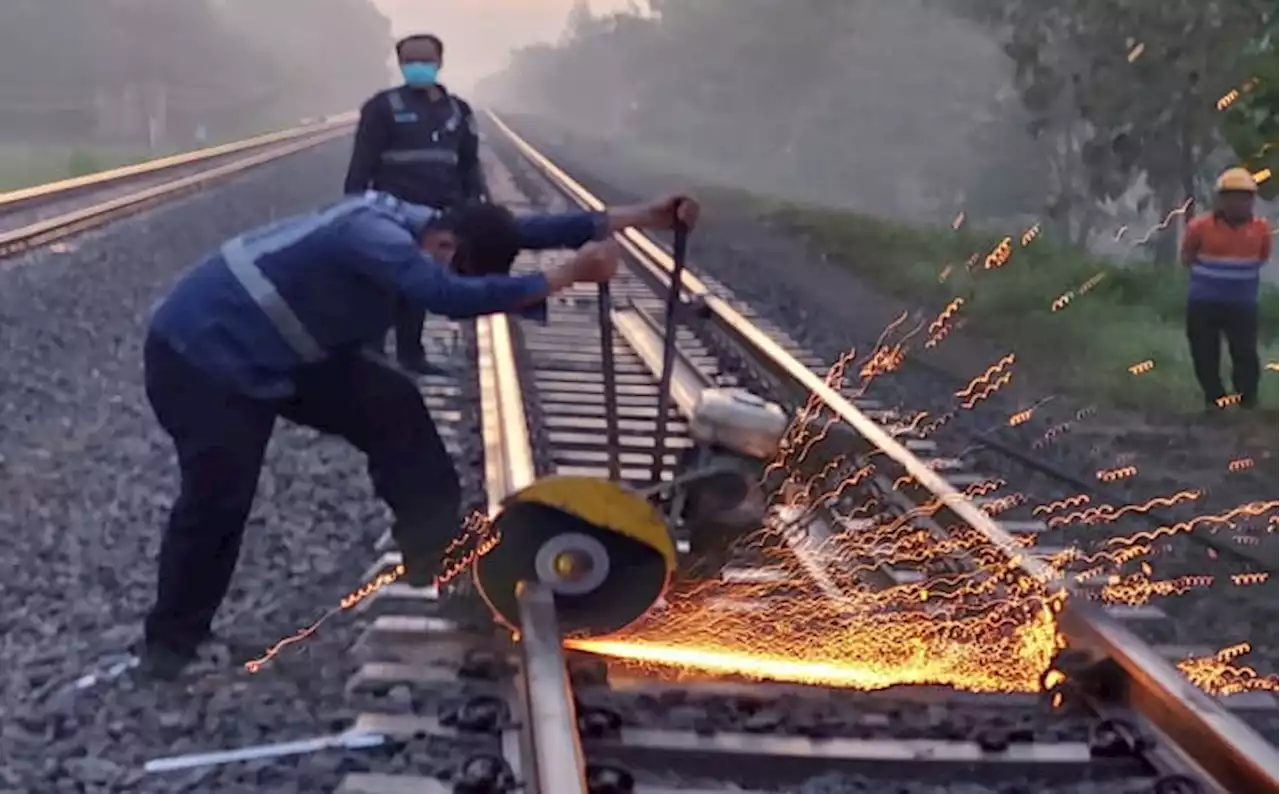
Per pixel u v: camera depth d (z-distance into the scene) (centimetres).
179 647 478
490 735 434
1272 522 768
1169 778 404
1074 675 472
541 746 369
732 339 1082
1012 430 952
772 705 460
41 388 902
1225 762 391
